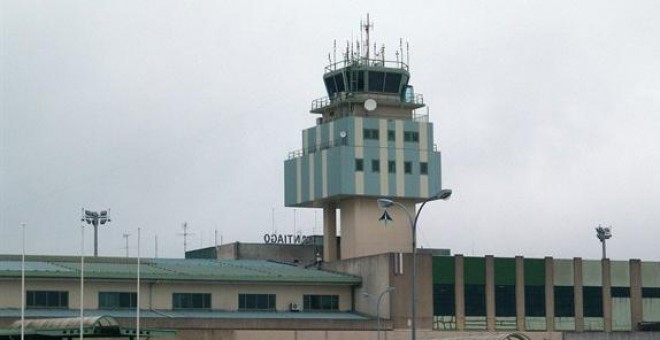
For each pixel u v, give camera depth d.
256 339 121.81
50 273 120.38
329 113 152.75
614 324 141.25
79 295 122.06
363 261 135.88
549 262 138.88
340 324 126.69
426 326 132.00
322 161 148.00
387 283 131.50
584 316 139.88
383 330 129.62
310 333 124.69
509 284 136.88
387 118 148.38
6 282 119.31
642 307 142.88
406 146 147.62
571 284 139.75
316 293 134.50
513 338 131.75
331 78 151.50
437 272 133.50
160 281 125.56
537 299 137.88
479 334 134.25
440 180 148.75
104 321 99.12
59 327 98.56
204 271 131.62
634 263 143.12
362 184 144.75
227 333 120.31
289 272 136.75
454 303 133.75
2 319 113.06
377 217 146.75
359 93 149.25
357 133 145.62
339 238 152.50
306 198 150.88
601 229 163.88
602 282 141.25
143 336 102.50
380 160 146.12
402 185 146.62
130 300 124.56
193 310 127.69
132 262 135.50
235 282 129.50
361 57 150.00
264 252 158.62
